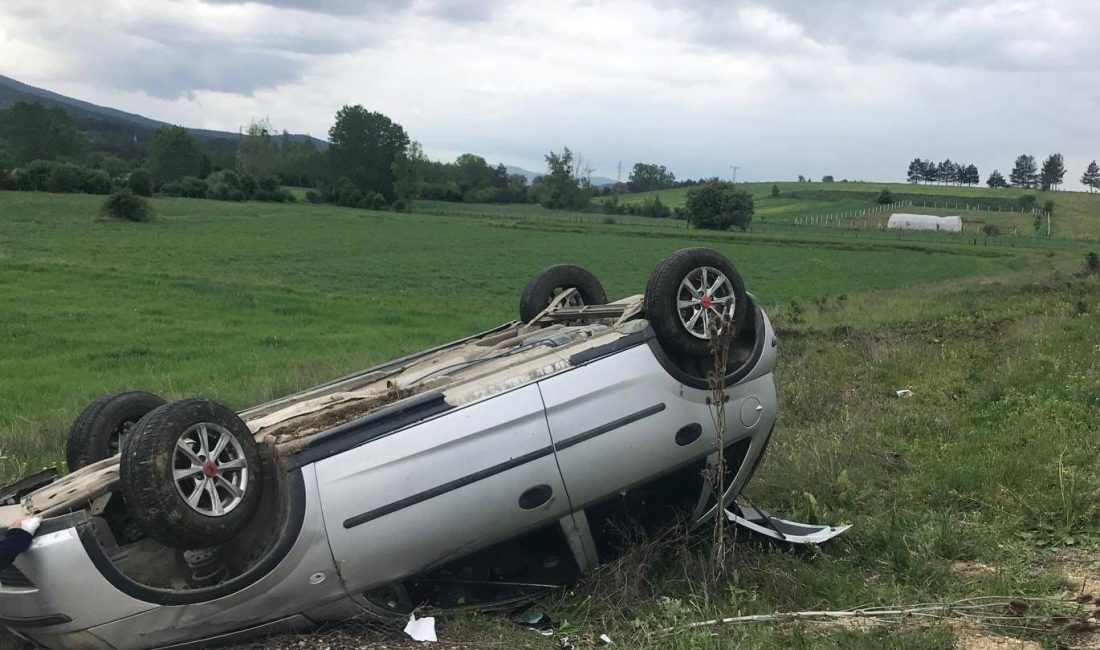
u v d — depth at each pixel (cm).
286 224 7862
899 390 1113
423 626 444
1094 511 618
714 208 9862
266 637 433
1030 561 554
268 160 15388
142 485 381
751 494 709
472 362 528
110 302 2712
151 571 438
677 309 509
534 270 5106
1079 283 2567
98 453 510
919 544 580
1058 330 1462
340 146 14188
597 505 493
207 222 7519
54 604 381
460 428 445
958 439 861
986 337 1526
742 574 511
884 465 791
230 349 1880
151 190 10262
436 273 4812
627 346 500
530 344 550
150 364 1673
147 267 4203
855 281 4647
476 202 14888
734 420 536
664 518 550
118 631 393
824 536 584
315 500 414
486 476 446
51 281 3075
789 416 967
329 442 425
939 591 501
